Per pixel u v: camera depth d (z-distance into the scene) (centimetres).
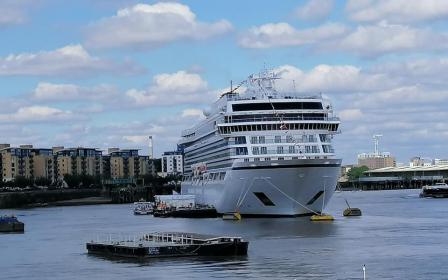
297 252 11006
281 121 17462
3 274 10119
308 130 17562
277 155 17388
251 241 12706
